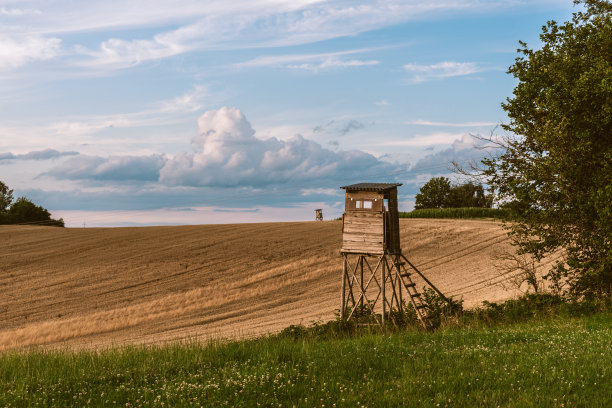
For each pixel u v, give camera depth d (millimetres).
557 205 21969
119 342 26797
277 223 70688
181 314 34438
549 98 21078
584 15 23562
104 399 9227
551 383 9383
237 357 13094
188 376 10945
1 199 107188
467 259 47000
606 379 9438
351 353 12727
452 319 21938
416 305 23031
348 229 25266
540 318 19984
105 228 67500
